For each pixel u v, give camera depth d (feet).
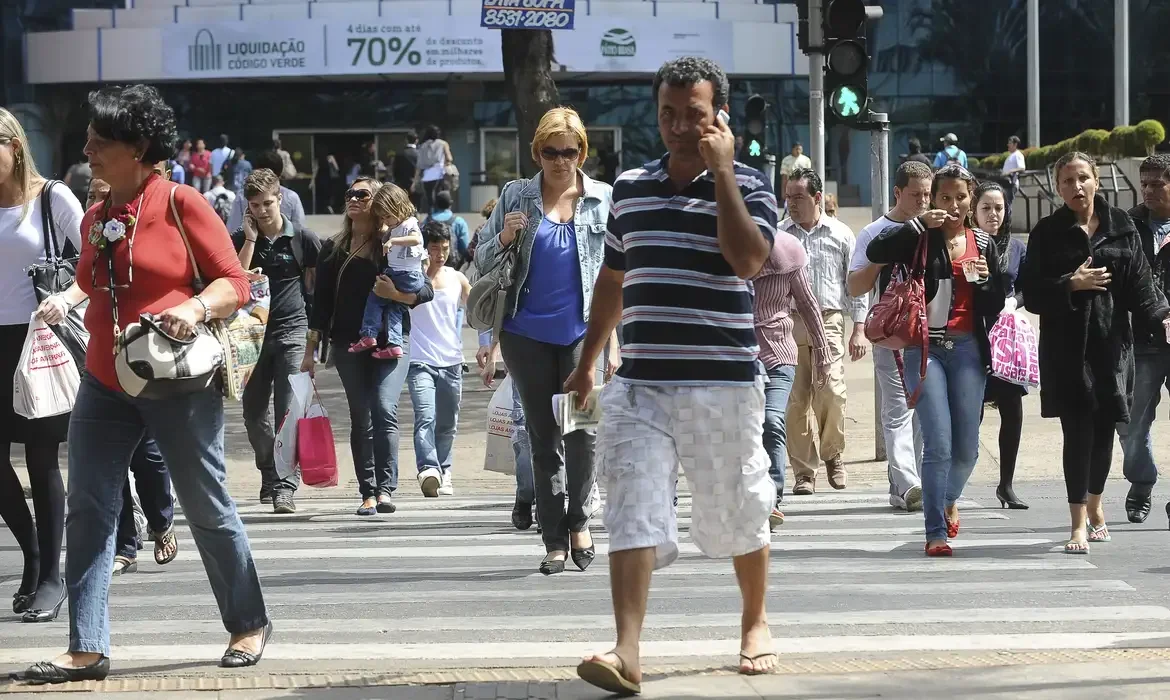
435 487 123.65
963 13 529.86
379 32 484.33
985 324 90.02
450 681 58.49
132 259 57.82
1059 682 56.80
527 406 83.87
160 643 68.64
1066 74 533.96
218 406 59.11
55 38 499.10
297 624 72.95
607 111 517.96
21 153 72.74
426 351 124.98
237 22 490.49
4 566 92.07
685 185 55.42
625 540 54.60
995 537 98.58
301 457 112.47
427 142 426.51
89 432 58.54
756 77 509.35
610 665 53.26
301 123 515.91
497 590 81.51
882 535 100.01
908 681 57.06
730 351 55.21
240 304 59.00
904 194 92.58
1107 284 89.92
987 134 533.96
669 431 55.47
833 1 140.36
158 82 504.02
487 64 484.74
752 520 56.54
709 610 75.51
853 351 125.59
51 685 57.82
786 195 126.00
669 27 492.13
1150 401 102.47
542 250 82.43
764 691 55.52
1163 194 101.50
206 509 59.98
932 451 90.22
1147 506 104.83
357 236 111.65
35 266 72.54
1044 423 158.30
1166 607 76.02
